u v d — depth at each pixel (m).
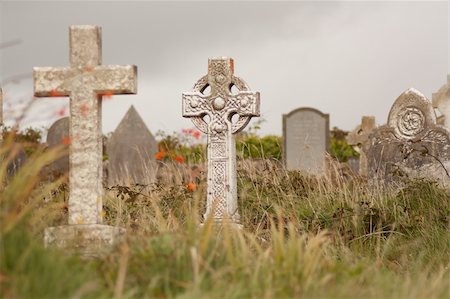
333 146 32.09
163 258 7.13
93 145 9.20
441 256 10.96
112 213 12.36
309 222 12.48
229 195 12.89
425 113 15.84
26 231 6.72
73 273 6.72
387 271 9.55
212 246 7.65
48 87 9.26
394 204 12.68
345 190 13.48
